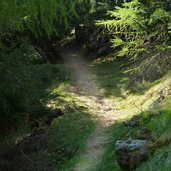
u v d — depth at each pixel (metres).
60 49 39.22
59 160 15.79
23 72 18.44
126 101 21.69
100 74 28.62
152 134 12.27
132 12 14.34
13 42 19.36
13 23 7.62
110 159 13.74
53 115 20.88
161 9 13.67
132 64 25.72
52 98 22.34
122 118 18.89
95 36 33.53
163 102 15.34
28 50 19.59
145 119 15.08
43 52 32.62
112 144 15.28
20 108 18.11
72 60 35.56
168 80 18.03
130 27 15.77
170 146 10.44
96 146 15.94
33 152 17.09
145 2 14.50
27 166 15.64
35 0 6.77
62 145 16.97
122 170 11.66
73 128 18.62
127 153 11.38
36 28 8.12
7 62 17.58
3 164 15.86
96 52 35.62
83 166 14.30
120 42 15.43
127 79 24.92
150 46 16.33
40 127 19.73
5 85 17.25
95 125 18.61
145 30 14.67
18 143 17.97
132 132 14.91
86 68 31.50
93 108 21.67
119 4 27.64
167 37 15.20
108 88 24.70
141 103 19.42
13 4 6.96
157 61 18.41
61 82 26.92
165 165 9.86
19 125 18.58
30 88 18.91
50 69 28.62
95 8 31.66
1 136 17.81
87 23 34.19
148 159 10.77
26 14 7.04
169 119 12.36
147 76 21.05
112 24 15.77
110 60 31.66
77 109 21.34
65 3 6.89
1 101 17.20
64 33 37.28
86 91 24.88
